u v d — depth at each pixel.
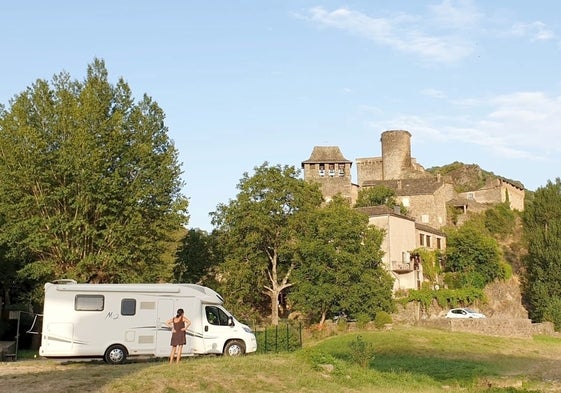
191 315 25.53
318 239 55.47
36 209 35.56
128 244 36.38
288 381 20.94
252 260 59.91
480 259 72.94
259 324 59.56
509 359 39.97
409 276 68.19
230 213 60.53
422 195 88.69
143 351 24.83
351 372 24.44
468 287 69.12
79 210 35.38
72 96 38.03
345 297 53.03
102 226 36.56
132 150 37.78
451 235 76.00
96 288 25.06
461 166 128.00
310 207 60.81
